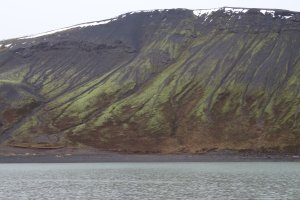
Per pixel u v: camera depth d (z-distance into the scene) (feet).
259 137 622.13
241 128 647.15
